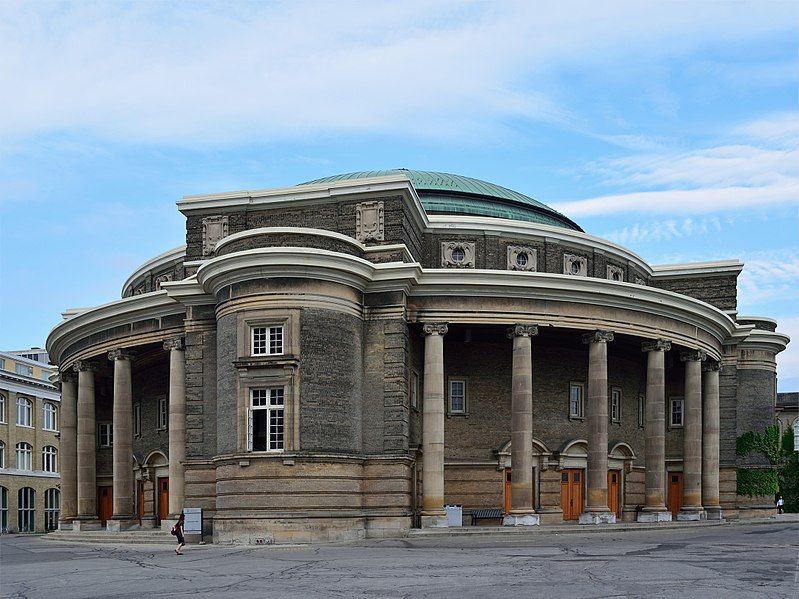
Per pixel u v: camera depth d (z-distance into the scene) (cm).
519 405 4412
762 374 6141
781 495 7381
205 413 4403
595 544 3444
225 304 4144
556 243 5284
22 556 3669
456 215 5366
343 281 4122
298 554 3259
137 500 5519
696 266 6006
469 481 4788
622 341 4981
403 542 3728
